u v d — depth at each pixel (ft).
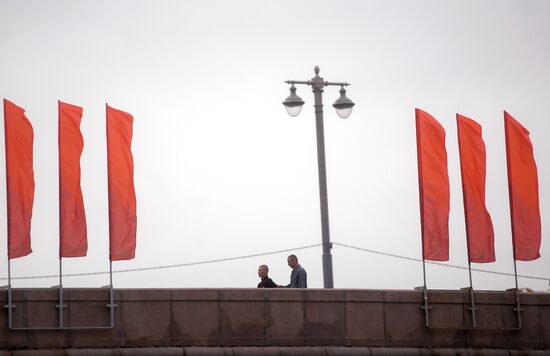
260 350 218.59
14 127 213.25
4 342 204.74
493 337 240.32
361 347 226.38
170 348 213.46
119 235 217.56
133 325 212.64
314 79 241.76
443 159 241.76
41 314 207.41
